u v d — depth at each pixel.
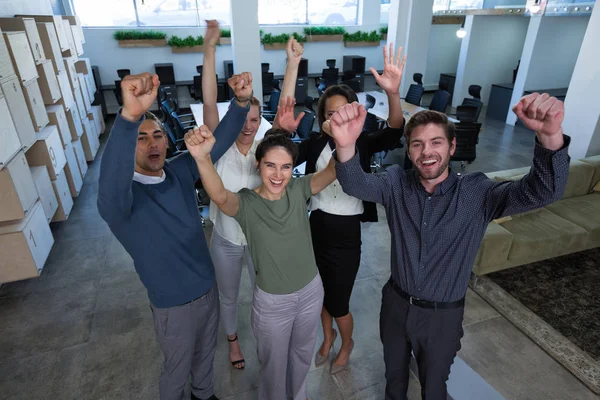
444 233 1.52
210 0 9.38
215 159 1.71
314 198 2.10
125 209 1.41
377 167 5.81
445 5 9.53
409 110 6.28
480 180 1.51
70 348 2.69
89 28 8.66
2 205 2.86
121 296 3.22
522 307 3.02
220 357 2.57
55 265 3.65
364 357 2.57
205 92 1.96
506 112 8.48
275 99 6.59
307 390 2.34
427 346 1.69
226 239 2.11
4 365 2.56
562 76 8.09
